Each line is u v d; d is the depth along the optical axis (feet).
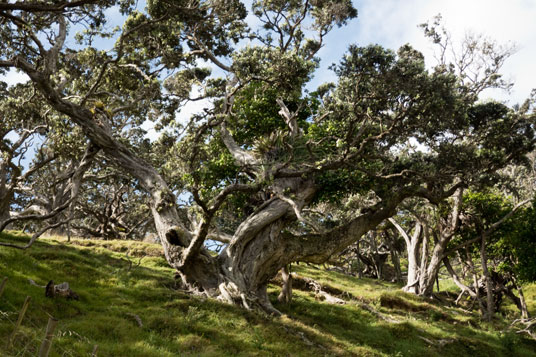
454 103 69.21
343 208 116.37
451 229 108.06
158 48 92.53
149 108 100.42
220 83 87.66
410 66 65.31
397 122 70.08
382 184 77.25
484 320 95.76
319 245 73.87
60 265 65.62
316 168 65.00
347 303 81.46
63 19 67.21
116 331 45.11
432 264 111.65
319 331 60.23
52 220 120.06
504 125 84.89
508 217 104.06
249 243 68.80
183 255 66.03
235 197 85.81
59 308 48.55
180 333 48.37
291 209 71.41
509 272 109.70
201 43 98.94
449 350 70.33
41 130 107.86
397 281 143.95
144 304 57.11
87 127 73.92
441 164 75.51
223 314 56.13
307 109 90.84
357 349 56.44
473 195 106.63
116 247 96.99
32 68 65.98
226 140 83.71
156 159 113.39
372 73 66.08
